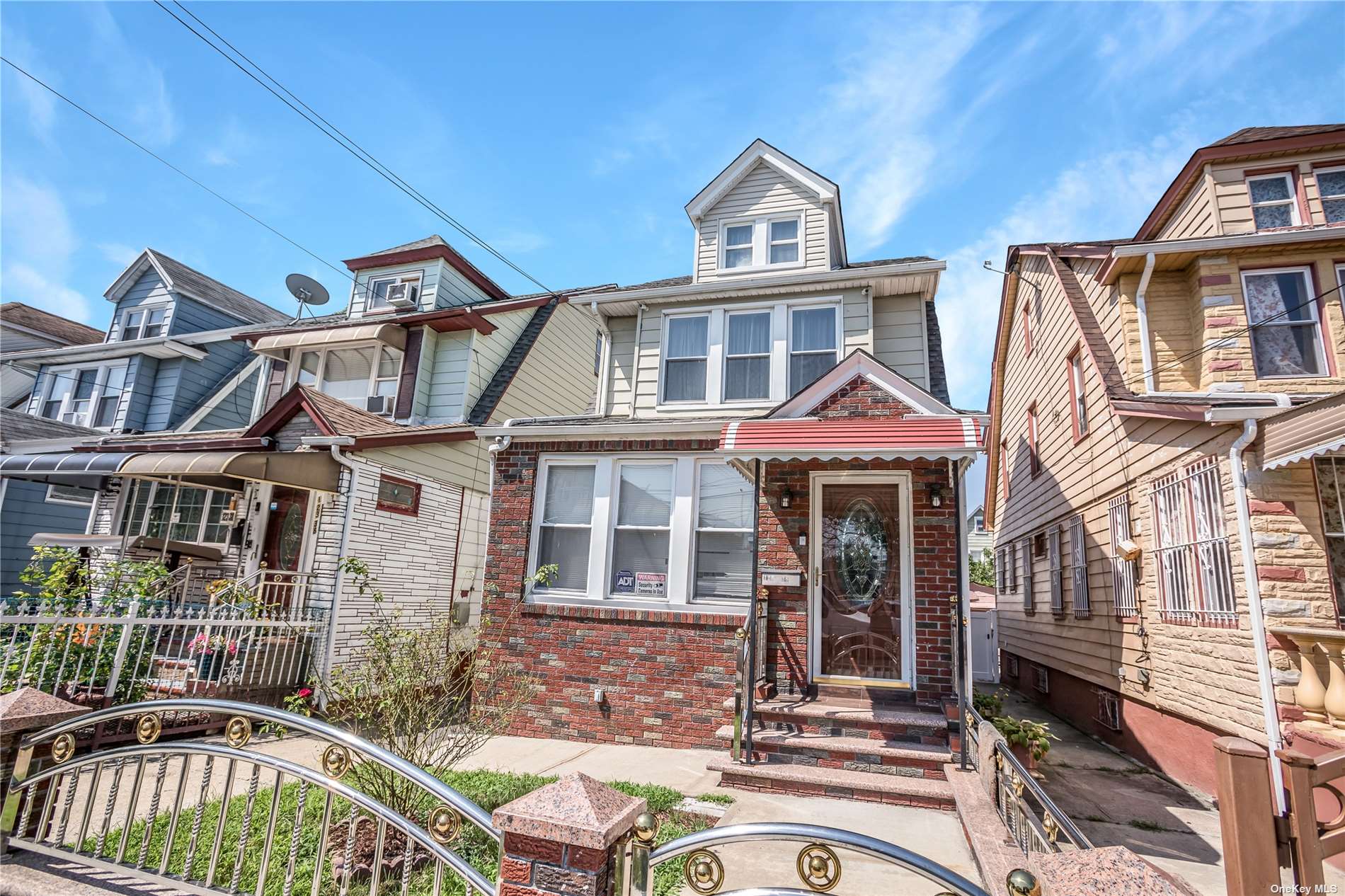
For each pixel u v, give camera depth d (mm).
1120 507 9797
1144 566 8992
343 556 9750
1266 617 6402
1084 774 8367
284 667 8914
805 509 8617
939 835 5340
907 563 8195
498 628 9570
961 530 7086
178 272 18000
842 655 8227
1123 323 9641
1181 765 7953
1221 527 7133
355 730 5875
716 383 11211
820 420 7664
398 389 13391
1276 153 9531
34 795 3939
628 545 9609
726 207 12273
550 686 9125
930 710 7477
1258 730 6406
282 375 14766
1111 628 10117
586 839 2357
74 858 3674
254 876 4137
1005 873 4012
